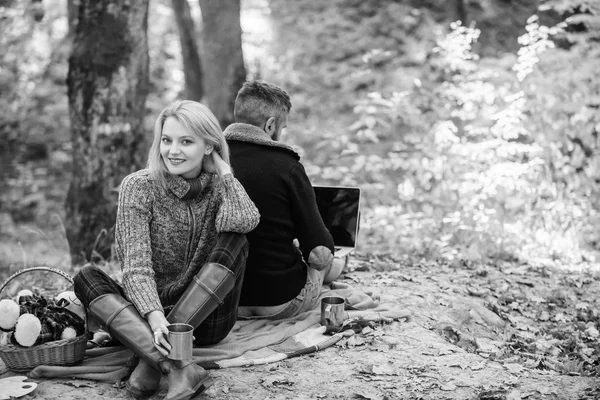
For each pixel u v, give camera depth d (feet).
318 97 42.14
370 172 28.71
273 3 48.67
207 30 32.94
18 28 42.75
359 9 46.09
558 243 22.06
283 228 12.91
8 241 35.12
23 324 10.80
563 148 25.48
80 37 21.49
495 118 23.59
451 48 26.55
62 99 44.01
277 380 11.25
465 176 23.66
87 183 21.71
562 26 25.75
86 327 11.29
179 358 10.14
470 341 13.78
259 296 13.01
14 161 42.19
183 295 10.97
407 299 15.42
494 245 21.18
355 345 12.71
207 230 11.55
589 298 17.44
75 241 21.91
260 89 13.24
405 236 23.15
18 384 10.55
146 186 11.27
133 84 21.81
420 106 28.78
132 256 10.91
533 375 11.80
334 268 15.05
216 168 11.56
